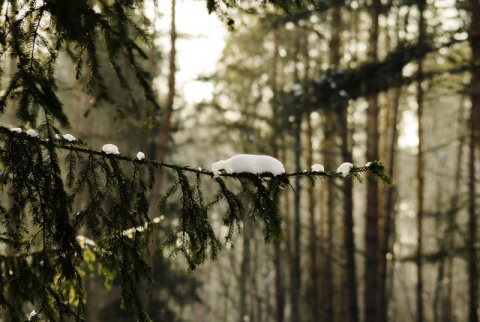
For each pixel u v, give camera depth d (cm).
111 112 1086
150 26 289
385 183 258
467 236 1253
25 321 280
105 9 269
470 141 1184
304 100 892
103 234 262
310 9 983
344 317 1312
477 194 1175
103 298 1230
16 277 276
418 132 1227
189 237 268
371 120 1090
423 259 1172
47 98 243
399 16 1124
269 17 1028
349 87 841
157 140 1190
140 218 262
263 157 268
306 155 1316
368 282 1074
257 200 262
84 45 269
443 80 923
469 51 997
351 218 1076
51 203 242
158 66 1183
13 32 240
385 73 804
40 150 243
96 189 256
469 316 1112
